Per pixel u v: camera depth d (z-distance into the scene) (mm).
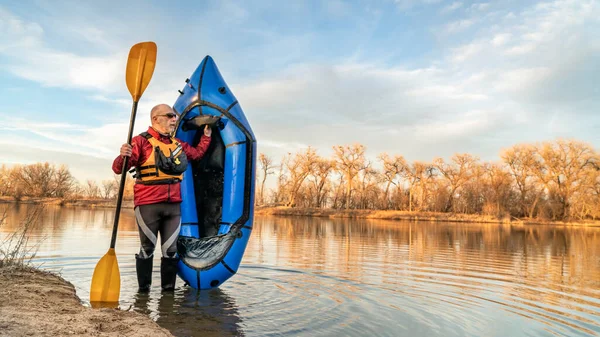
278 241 10828
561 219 41250
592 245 12992
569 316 3662
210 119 4371
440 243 11859
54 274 4176
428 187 51906
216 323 3037
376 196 53594
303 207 51406
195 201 4602
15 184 48281
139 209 3895
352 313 3484
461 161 50312
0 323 2162
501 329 3213
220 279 4211
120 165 3771
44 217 16156
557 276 6109
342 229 18078
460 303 4031
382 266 6465
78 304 2982
